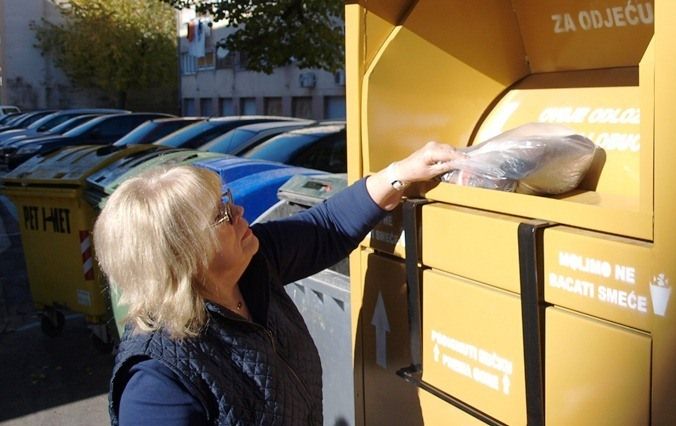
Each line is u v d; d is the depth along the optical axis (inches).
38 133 721.0
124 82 1264.8
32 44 1477.6
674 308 51.6
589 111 78.7
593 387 58.2
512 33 92.4
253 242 67.2
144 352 58.1
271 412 61.5
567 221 59.6
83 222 194.1
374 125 84.3
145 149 213.2
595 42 82.0
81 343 221.3
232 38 396.2
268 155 306.5
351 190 80.7
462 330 71.0
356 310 89.7
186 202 60.1
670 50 50.7
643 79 53.1
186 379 57.2
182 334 58.6
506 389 66.8
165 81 1294.3
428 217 73.6
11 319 246.8
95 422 170.7
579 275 58.0
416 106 87.0
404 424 82.5
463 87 90.7
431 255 73.8
